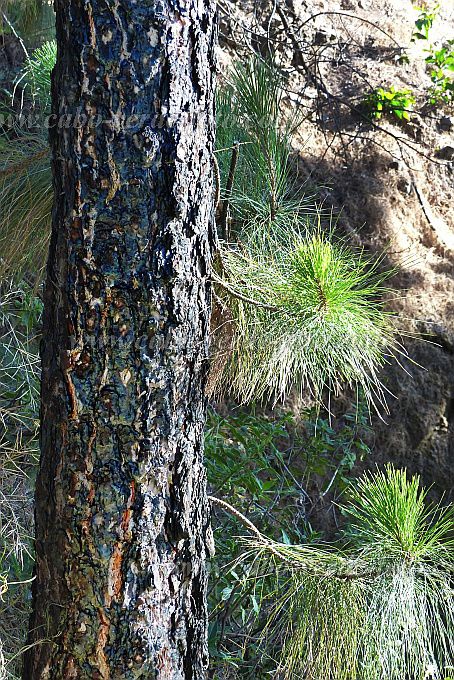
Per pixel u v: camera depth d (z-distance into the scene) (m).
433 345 4.56
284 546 1.94
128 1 1.48
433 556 1.84
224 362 2.01
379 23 5.56
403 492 1.88
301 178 4.70
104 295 1.55
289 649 1.86
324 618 1.82
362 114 4.61
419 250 4.82
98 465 1.57
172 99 1.53
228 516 3.06
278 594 2.39
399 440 4.39
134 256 1.54
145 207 1.53
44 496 1.64
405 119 5.16
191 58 1.55
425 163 5.07
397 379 4.46
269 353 1.96
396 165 4.96
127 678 1.60
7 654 1.98
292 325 1.89
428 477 4.42
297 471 3.72
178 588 1.65
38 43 3.73
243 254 2.10
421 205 4.92
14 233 2.25
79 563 1.59
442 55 5.28
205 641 1.75
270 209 2.28
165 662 1.64
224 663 2.74
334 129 5.00
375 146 4.99
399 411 4.42
